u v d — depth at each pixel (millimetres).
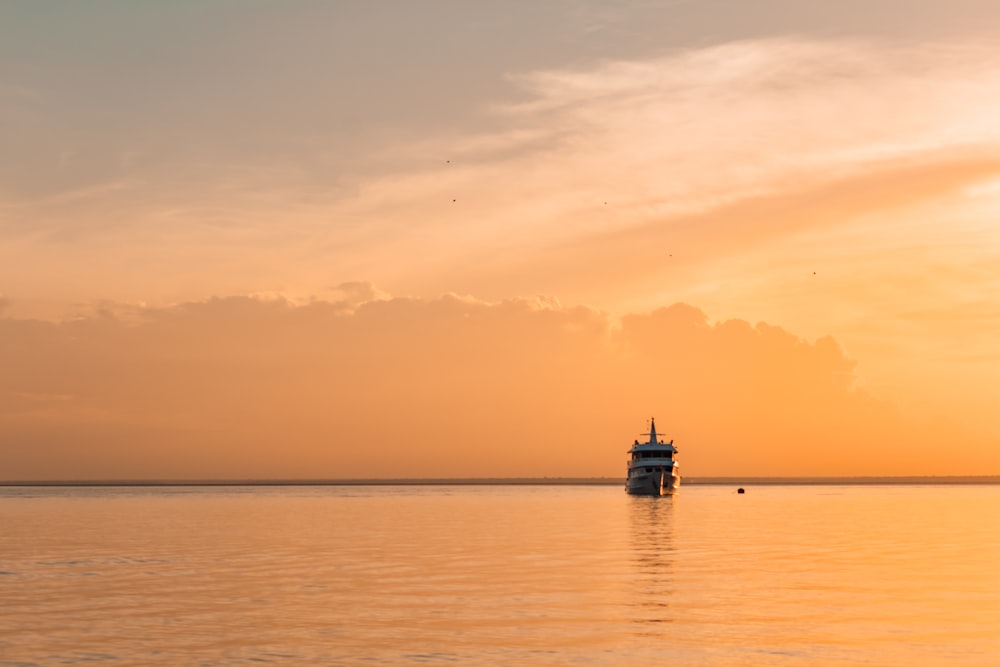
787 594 67500
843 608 61031
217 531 144500
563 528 148125
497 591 69750
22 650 48844
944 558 94062
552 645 49719
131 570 85438
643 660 46281
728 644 49875
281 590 70938
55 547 112250
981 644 49750
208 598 66750
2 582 76562
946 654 47531
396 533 137750
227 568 86875
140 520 182125
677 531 138625
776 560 92062
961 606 61938
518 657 47000
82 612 60719
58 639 51781
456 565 88688
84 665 45625
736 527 148875
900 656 47062
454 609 61312
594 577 78188
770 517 184875
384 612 60250
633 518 182250
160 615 59438
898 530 140250
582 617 58000
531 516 194750
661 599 65250
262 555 100688
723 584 73250
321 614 59625
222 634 52969
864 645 49500
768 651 48219
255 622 56781
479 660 46375
